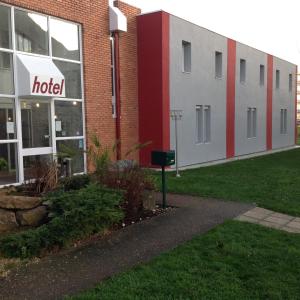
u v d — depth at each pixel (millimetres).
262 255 5742
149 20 15359
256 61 24047
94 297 4273
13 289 4535
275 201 9445
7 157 10461
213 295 4430
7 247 5547
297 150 27375
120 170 8023
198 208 8609
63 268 5152
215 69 19359
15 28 10672
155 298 4301
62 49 12141
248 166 16609
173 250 5832
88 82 13039
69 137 12367
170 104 15727
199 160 17906
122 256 5602
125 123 15086
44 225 5953
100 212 6285
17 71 10594
